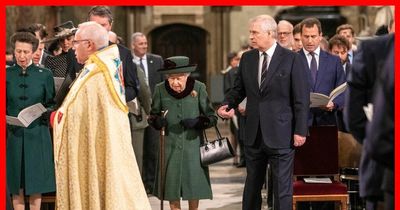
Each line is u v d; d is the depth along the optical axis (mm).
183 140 12625
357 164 12883
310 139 12570
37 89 11961
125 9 37219
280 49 11844
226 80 20859
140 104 14859
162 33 37938
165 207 15086
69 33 13812
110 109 10594
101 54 10703
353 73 8227
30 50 11898
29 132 11953
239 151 21828
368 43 8102
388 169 7223
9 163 11930
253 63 11953
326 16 32156
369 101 8234
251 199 12062
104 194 10570
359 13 33406
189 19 37688
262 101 11812
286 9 32844
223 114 12203
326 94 13180
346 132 13008
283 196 11672
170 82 12602
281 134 11680
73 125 10516
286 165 11719
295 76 11648
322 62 13242
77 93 10555
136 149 15570
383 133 6723
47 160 12070
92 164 10492
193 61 38000
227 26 37625
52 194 12398
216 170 20609
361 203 13359
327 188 12203
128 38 37344
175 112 12633
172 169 12594
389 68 6852
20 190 12031
